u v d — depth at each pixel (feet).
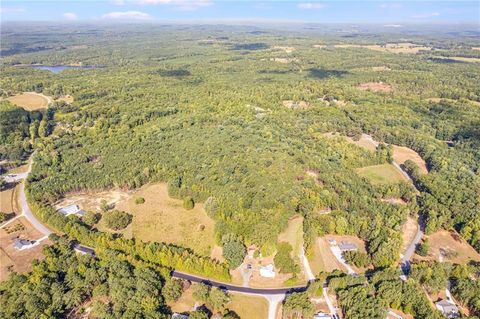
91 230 466.70
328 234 460.14
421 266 388.37
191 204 511.81
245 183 539.70
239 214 465.88
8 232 463.42
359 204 502.79
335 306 352.90
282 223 455.22
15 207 523.70
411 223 497.05
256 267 405.59
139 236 460.96
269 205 485.97
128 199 542.16
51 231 468.75
